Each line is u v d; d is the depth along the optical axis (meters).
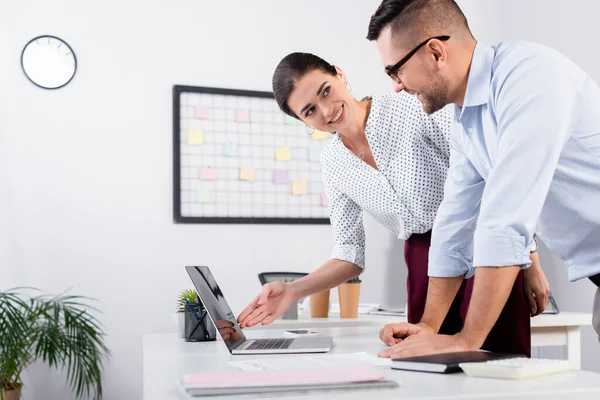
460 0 4.08
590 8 3.40
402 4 1.30
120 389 3.37
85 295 3.35
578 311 3.40
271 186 3.70
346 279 1.92
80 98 3.41
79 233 3.37
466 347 1.15
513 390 0.84
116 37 3.49
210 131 3.61
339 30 3.90
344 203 1.99
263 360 1.19
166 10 3.58
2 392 2.92
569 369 0.98
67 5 3.42
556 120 1.16
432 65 1.30
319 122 1.83
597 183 1.34
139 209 3.46
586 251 1.44
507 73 1.24
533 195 1.16
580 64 3.48
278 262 3.68
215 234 3.58
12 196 3.29
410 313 1.95
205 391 0.84
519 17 3.99
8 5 3.34
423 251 1.92
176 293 3.49
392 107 1.82
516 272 1.18
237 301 3.59
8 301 3.17
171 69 3.57
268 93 3.72
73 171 3.38
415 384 0.90
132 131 3.48
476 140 1.36
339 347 1.40
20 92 3.33
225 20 3.69
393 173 1.86
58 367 3.27
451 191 1.51
